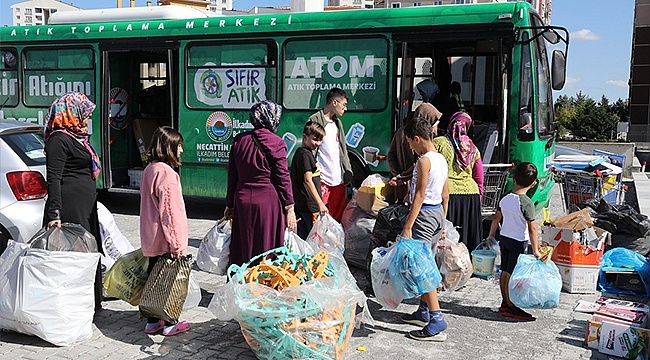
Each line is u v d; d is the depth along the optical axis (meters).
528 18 8.20
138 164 11.28
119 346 4.82
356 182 9.02
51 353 4.66
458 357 4.73
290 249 5.20
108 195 12.65
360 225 6.93
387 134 8.77
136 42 10.18
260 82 9.48
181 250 4.84
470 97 9.52
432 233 5.21
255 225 5.12
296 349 4.20
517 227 5.52
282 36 9.30
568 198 9.34
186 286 4.94
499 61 8.28
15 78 11.11
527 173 5.51
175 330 5.06
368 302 5.97
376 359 4.67
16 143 6.42
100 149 10.48
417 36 8.56
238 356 4.66
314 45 9.13
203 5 12.83
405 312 5.71
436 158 5.18
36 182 6.30
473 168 6.55
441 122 9.02
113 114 10.75
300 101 9.27
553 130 9.23
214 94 9.79
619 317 4.95
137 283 5.13
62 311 4.73
